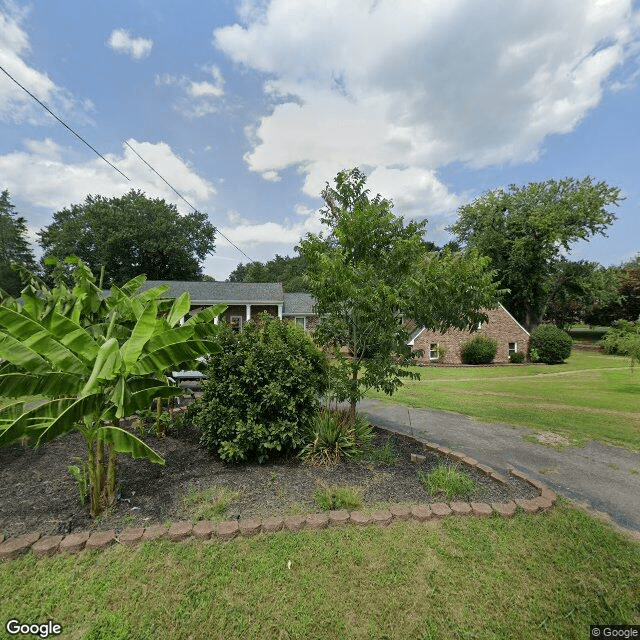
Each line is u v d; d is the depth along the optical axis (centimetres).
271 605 235
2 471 421
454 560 279
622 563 280
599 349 2927
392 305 455
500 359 2203
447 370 1767
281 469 429
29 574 256
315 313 556
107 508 337
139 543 289
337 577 260
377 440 554
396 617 228
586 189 2897
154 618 224
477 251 497
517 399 932
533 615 231
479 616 230
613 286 2991
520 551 291
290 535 304
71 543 280
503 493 383
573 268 3041
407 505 352
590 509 364
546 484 420
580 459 496
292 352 480
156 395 353
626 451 527
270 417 455
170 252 3275
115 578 253
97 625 218
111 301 464
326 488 376
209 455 473
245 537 301
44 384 297
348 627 221
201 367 473
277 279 5519
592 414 759
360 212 487
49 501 352
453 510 342
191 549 284
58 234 3259
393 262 492
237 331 523
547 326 2225
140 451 304
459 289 453
